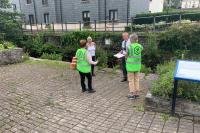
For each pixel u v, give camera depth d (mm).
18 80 9031
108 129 4980
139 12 27500
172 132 4793
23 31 21750
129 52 6574
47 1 31516
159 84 6055
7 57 12102
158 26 15391
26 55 13883
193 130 4855
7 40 18406
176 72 5316
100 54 12898
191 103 5371
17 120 5484
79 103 6508
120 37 14609
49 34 18719
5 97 7066
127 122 5270
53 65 11891
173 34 12266
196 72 5238
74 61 7781
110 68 11383
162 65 10414
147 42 13375
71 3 29359
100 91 7637
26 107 6262
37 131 4969
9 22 18672
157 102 5719
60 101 6684
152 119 5391
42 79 9172
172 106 5469
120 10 25875
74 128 5062
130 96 6801
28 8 34125
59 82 8734
